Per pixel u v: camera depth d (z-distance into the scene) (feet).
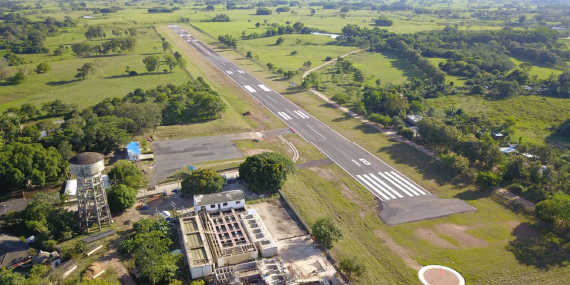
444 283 211.41
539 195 286.05
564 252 236.63
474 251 237.25
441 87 548.31
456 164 325.62
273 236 248.93
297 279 209.46
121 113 396.16
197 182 284.61
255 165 298.97
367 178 323.57
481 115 453.99
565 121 429.79
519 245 242.78
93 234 244.83
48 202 259.39
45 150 308.40
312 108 488.44
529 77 577.02
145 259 209.67
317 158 358.02
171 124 424.46
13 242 227.81
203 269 209.67
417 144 390.42
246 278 208.64
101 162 236.22
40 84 557.74
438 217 270.67
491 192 302.25
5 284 185.98
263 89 558.97
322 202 288.92
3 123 379.35
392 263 226.99
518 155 327.26
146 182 298.76
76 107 451.53
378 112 479.00
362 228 258.98
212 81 590.14
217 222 254.06
